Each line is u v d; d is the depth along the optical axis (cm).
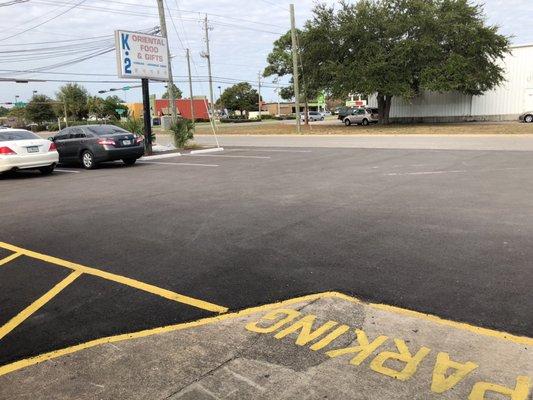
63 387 342
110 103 8794
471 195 955
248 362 364
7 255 661
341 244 643
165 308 469
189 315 451
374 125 4600
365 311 442
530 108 4322
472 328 401
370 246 630
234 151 2233
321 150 2108
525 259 557
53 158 1575
